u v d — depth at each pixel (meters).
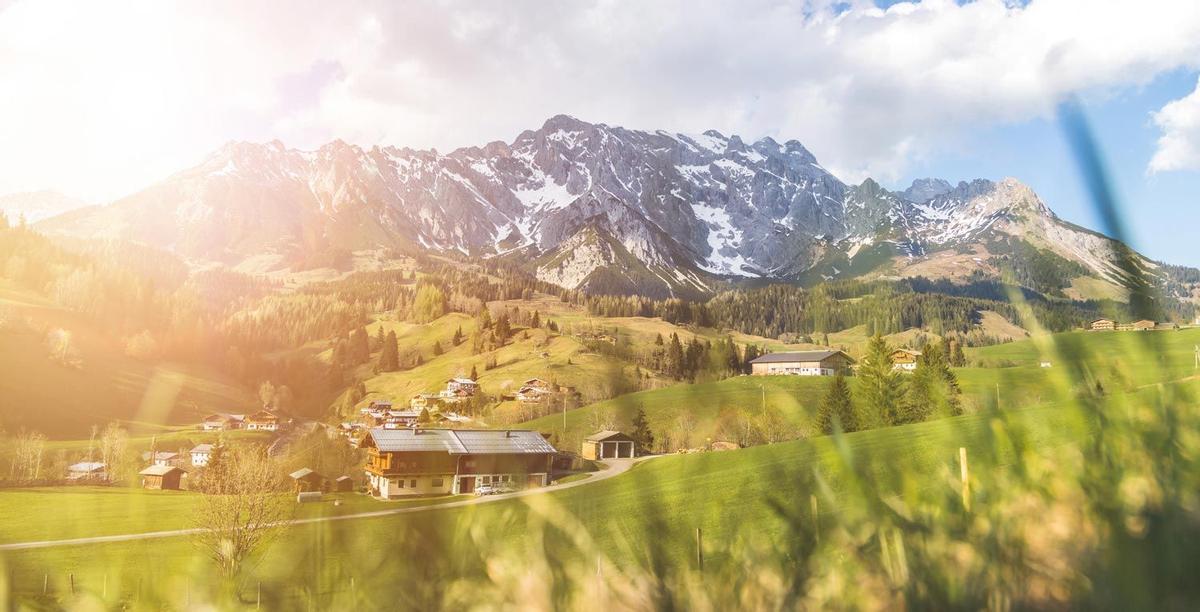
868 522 0.98
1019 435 0.92
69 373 154.25
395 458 53.72
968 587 0.85
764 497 1.05
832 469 1.05
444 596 1.09
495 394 160.00
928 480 0.97
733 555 1.04
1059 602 0.77
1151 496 0.76
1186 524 0.71
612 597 1.06
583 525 1.09
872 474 1.02
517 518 1.12
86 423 136.62
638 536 1.07
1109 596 0.73
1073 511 0.83
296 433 159.38
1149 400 0.82
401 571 1.12
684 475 1.16
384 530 1.14
